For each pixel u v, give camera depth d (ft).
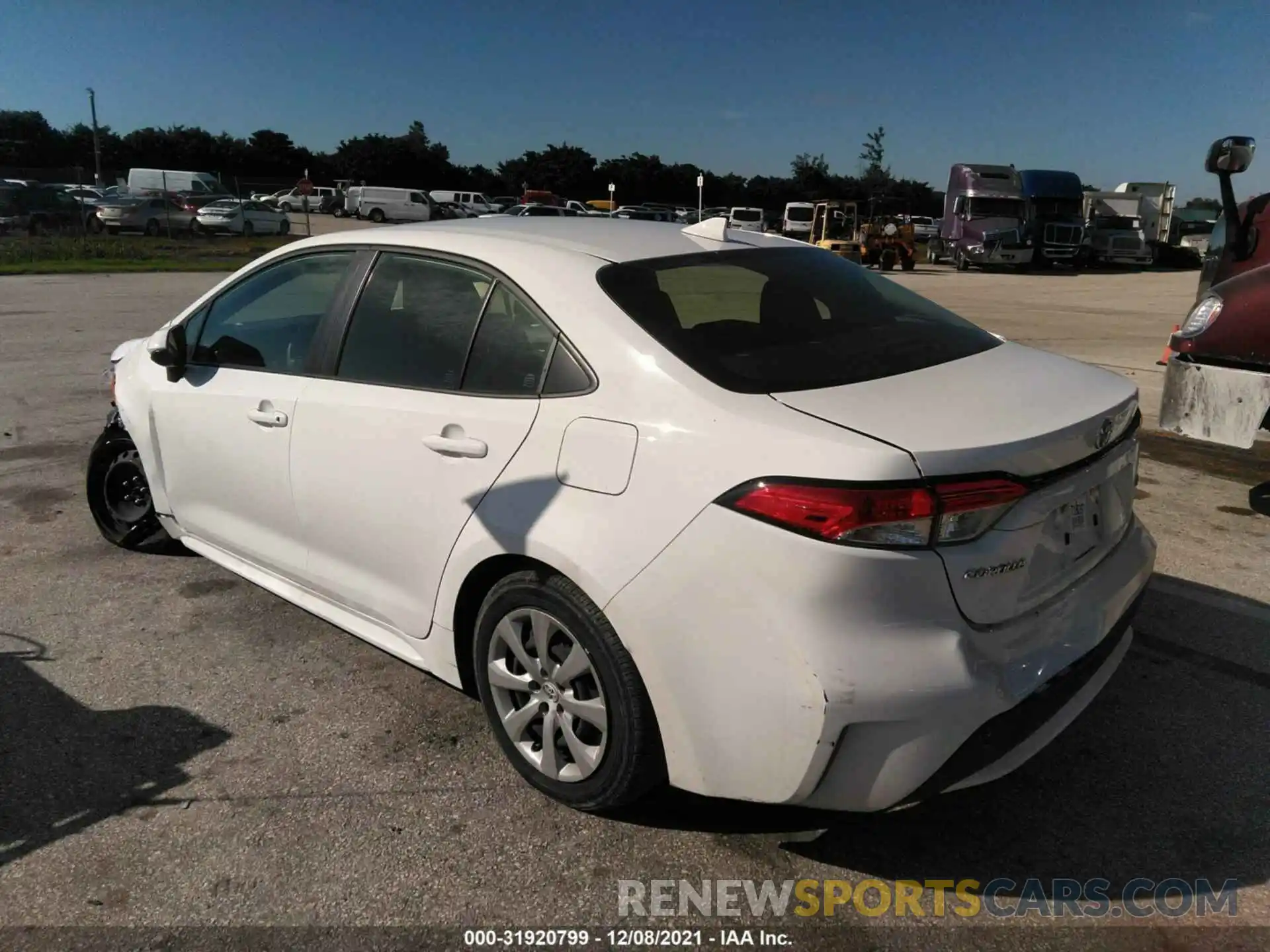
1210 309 16.48
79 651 12.26
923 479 6.96
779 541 7.09
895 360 8.89
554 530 8.25
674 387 7.95
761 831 8.86
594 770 8.59
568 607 8.31
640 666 7.89
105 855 8.52
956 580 7.16
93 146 261.03
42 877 8.25
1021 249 102.12
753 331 8.82
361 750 10.12
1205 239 132.46
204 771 9.75
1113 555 9.05
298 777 9.66
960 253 104.83
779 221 177.47
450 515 9.24
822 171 269.64
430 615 9.80
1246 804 9.20
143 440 13.78
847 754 7.16
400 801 9.28
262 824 8.93
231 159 272.10
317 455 10.68
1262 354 15.85
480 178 280.72
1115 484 8.94
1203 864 8.41
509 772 9.74
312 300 11.35
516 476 8.67
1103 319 53.11
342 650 12.34
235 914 7.84
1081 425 7.98
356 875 8.28
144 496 15.21
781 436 7.30
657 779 8.39
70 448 21.72
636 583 7.74
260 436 11.45
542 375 8.82
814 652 7.04
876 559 6.95
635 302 8.75
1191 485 19.16
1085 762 9.89
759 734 7.34
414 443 9.59
